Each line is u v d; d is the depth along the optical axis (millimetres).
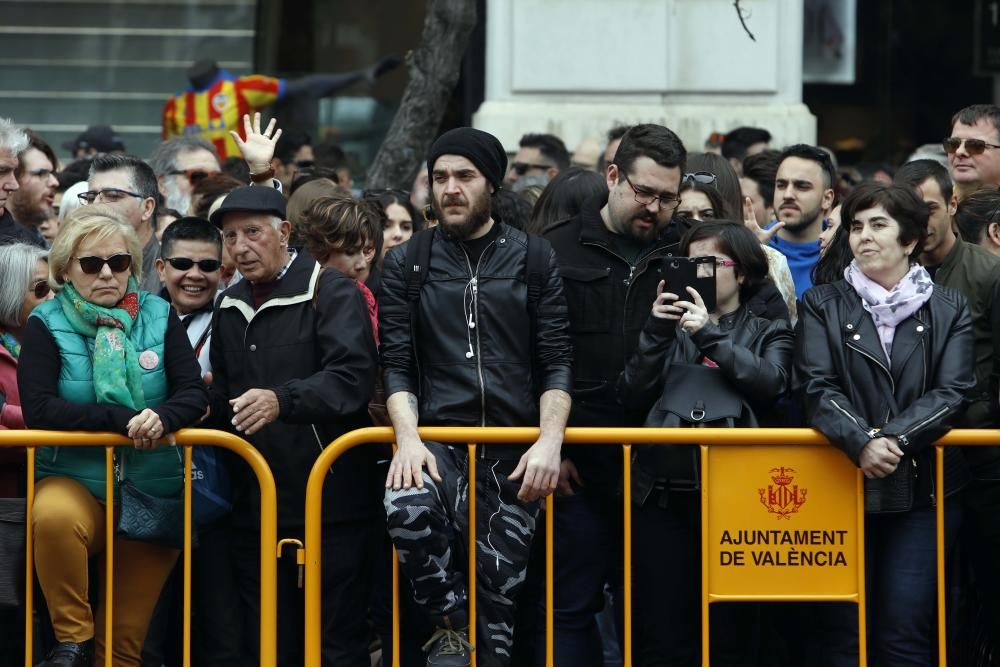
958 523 12562
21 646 12773
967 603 13406
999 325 12695
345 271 13672
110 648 12086
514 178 20969
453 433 12086
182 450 12352
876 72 28812
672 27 23469
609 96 23609
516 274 12312
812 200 15961
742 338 12539
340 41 28391
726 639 12625
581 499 13125
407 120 19312
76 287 12141
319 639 12211
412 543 11734
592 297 13016
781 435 12164
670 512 12555
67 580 11992
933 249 13555
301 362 12375
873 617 12531
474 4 19297
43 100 28547
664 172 12734
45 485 12102
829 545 12234
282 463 12406
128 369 12039
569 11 23453
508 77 23578
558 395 12195
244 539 12602
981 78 28703
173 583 12930
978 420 12789
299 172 17203
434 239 12484
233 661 12695
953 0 28672
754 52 23531
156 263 14180
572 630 13180
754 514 12242
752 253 12633
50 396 11891
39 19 28672
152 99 28594
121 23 28672
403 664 12977
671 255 12859
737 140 21062
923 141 28828
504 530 12273
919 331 12172
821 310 12406
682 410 12234
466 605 12172
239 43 28625
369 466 12656
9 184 15000
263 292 12586
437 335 12281
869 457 11805
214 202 15625
